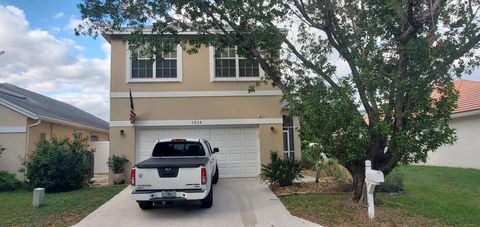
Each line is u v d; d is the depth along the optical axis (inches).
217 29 466.9
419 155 354.3
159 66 657.6
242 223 354.6
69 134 871.7
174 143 491.8
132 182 377.4
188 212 399.9
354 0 405.1
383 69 366.9
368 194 354.0
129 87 648.4
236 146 667.4
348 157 369.1
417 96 341.1
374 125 372.2
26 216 386.6
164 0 428.1
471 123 716.0
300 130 391.5
